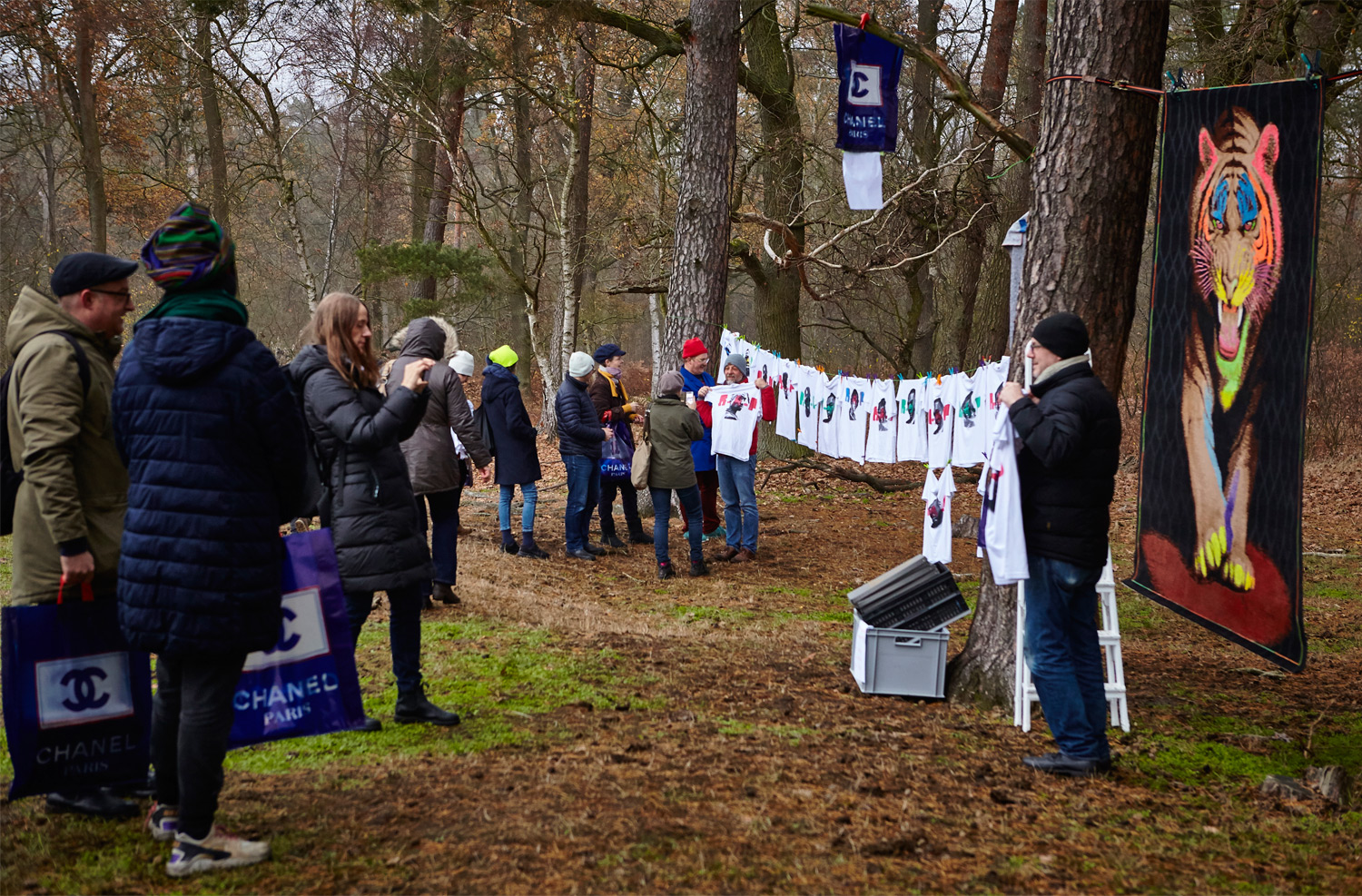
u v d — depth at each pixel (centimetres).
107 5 1833
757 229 1941
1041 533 403
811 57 1955
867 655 515
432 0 1594
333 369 393
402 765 374
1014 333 506
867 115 912
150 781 330
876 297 2070
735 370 966
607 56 1577
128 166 2412
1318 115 393
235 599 276
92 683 313
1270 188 419
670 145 1792
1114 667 488
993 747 439
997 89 1595
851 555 996
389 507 405
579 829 315
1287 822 371
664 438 836
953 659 532
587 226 2106
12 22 1873
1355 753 455
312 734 338
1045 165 488
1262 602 431
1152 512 533
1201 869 321
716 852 305
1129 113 473
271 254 3000
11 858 288
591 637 618
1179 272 493
